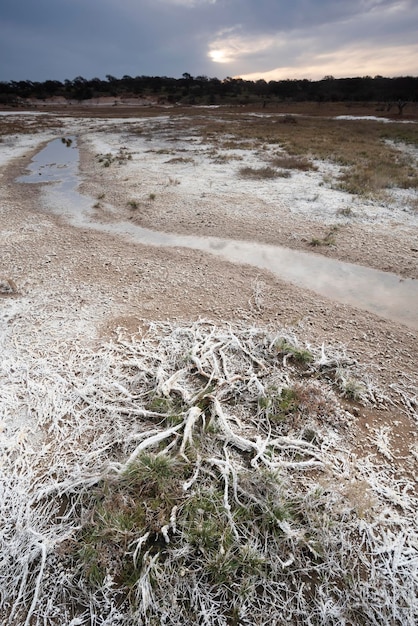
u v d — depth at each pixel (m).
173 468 2.97
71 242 7.72
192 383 3.95
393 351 4.43
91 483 2.94
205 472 3.01
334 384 3.98
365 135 21.20
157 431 3.35
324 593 2.38
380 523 2.73
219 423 3.40
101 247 7.46
